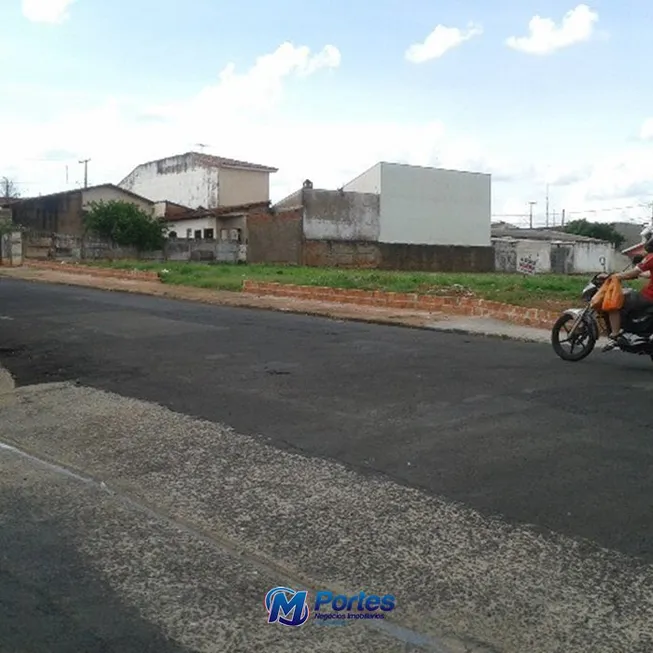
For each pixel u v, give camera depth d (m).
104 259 36.44
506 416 6.64
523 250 51.94
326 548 4.12
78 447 6.14
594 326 9.18
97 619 3.45
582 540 4.11
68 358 10.08
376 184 46.34
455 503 4.67
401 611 3.46
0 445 6.31
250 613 3.48
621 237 67.56
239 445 5.97
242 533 4.35
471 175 50.22
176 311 15.23
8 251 31.12
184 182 52.72
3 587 3.77
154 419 6.85
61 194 42.91
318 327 12.90
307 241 43.25
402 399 7.35
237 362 9.48
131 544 4.24
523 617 3.37
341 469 5.34
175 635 3.31
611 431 6.13
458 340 11.42
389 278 21.92
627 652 3.08
